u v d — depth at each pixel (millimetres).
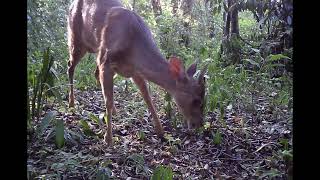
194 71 5051
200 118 4938
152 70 4914
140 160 4156
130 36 4941
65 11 8781
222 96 5898
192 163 4434
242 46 7594
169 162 4406
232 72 6852
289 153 3781
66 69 7352
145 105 5945
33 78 4637
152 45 4984
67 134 4520
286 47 6996
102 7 5363
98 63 5156
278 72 7078
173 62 4805
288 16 6465
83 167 3889
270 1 6832
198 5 10211
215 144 4855
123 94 6586
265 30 8328
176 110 5730
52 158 4020
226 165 4445
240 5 7258
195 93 4852
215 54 8055
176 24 9156
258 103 6156
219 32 10031
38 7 7219
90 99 6387
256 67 7035
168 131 5273
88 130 4848
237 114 5793
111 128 4801
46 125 4195
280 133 5102
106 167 3855
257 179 4000
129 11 5137
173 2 10859
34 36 6723
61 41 8031
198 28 9539
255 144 4906
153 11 10953
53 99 5695
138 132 5094
